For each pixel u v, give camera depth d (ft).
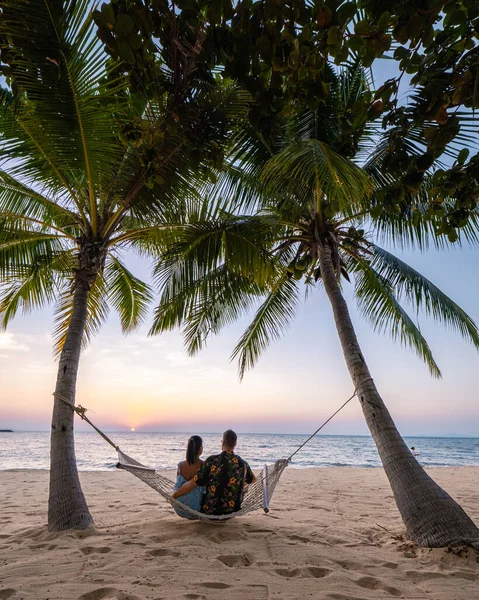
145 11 5.12
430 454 131.23
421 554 12.01
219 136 13.28
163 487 15.46
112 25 5.09
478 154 6.02
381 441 15.38
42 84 12.88
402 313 24.12
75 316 17.51
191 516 14.44
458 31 4.97
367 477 36.35
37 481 31.81
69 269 23.12
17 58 11.23
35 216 20.13
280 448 146.00
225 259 20.53
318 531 14.43
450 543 12.25
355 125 6.29
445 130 5.52
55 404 16.12
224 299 24.70
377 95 5.81
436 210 6.92
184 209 19.75
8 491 26.25
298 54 4.83
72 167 15.87
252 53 5.26
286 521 16.38
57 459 15.21
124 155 15.69
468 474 38.45
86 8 11.19
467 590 9.34
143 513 17.57
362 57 4.83
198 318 25.73
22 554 11.60
